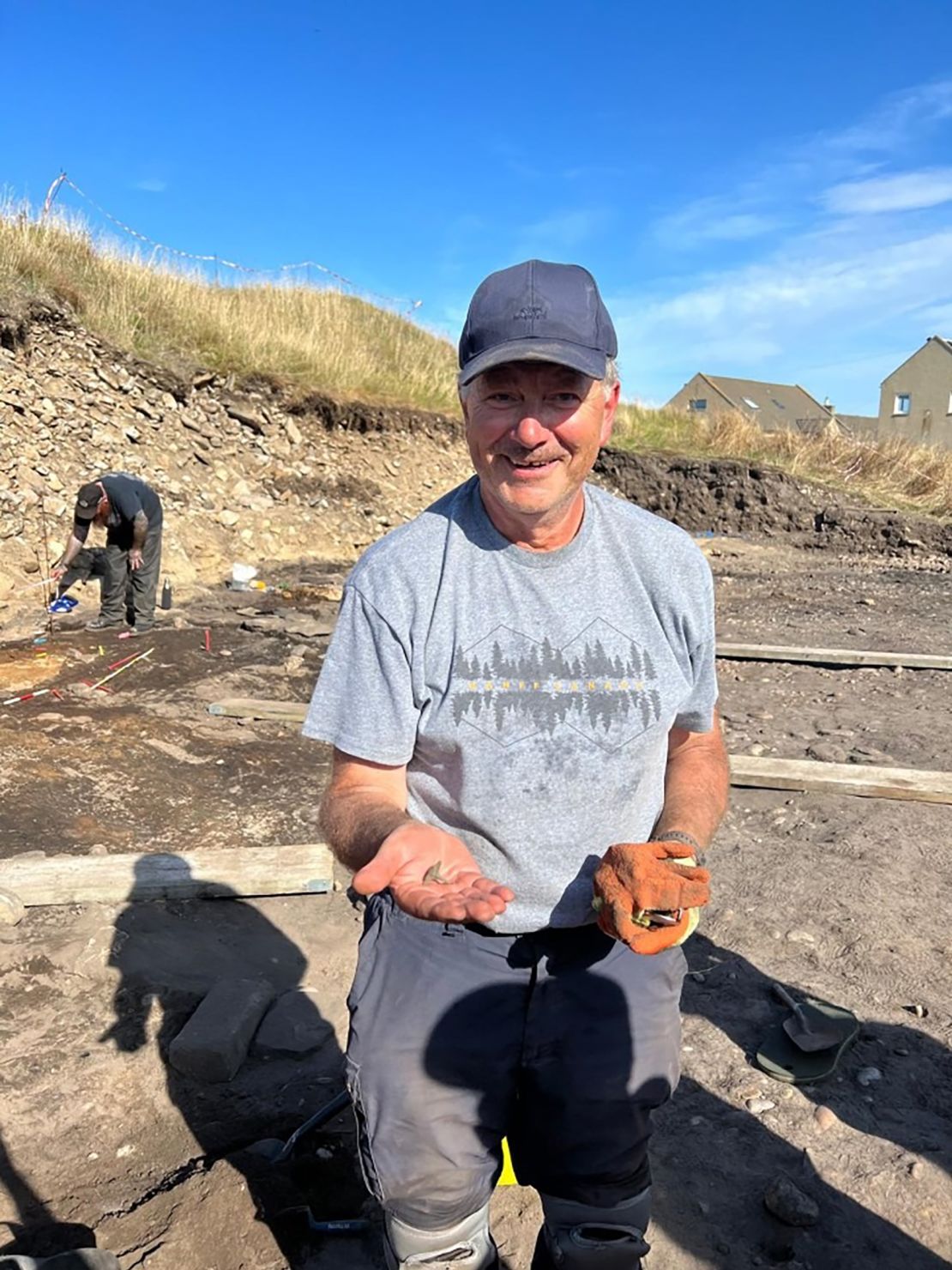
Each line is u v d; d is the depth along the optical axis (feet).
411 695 5.11
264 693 21.94
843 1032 9.76
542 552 5.16
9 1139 8.27
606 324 4.99
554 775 5.02
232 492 40.65
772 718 21.27
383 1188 5.07
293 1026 9.95
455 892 4.50
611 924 4.67
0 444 32.48
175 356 41.06
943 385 155.22
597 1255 5.11
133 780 16.24
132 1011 10.05
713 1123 8.69
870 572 47.16
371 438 48.70
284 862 13.01
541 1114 5.18
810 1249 7.35
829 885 13.11
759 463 60.03
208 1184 7.70
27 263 37.65
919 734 20.03
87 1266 6.57
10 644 24.62
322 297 59.82
